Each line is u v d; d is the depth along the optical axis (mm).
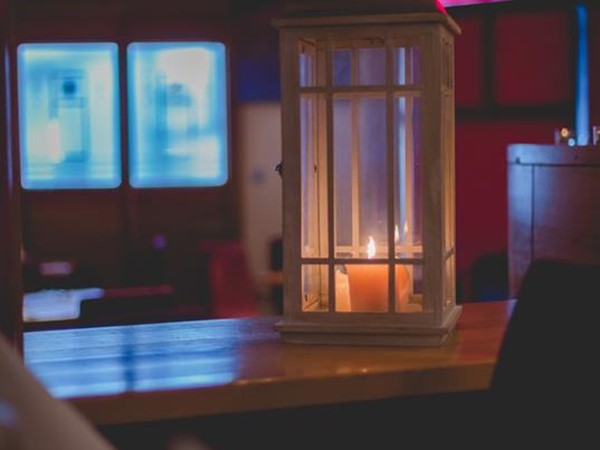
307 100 1809
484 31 5098
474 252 5137
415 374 1652
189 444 785
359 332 1767
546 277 1523
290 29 1762
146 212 7344
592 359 1467
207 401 1586
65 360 1729
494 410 1535
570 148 2426
